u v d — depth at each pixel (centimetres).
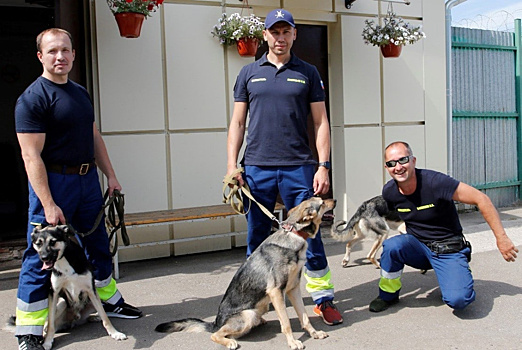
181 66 571
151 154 563
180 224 579
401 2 656
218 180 596
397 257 399
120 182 550
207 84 585
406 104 706
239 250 604
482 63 824
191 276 504
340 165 679
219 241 601
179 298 440
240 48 582
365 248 596
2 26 668
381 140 694
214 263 550
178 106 572
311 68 386
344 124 667
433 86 722
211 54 585
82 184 356
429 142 726
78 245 356
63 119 335
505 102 854
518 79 857
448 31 730
